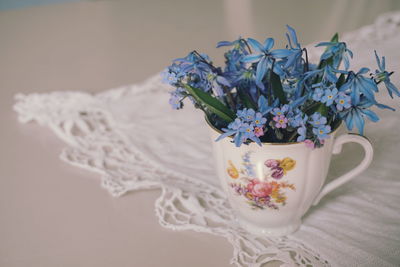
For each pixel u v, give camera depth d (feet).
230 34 2.92
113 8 3.64
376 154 1.76
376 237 1.44
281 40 2.71
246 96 1.37
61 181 1.78
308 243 1.43
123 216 1.59
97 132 2.06
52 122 2.11
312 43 2.42
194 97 1.35
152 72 2.58
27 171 1.85
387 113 1.86
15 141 2.05
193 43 2.86
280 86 1.36
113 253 1.46
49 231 1.55
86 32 3.21
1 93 2.45
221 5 3.43
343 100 1.22
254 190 1.39
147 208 1.62
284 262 1.37
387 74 1.25
